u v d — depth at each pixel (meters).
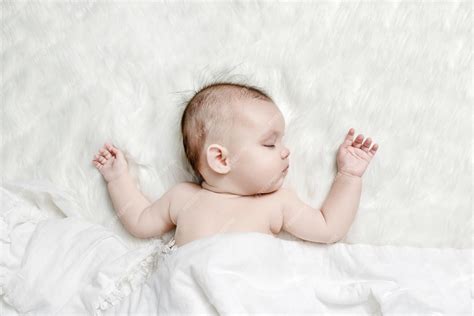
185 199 1.38
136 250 1.34
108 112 1.49
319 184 1.41
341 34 1.51
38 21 1.61
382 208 1.38
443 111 1.43
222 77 1.51
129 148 1.46
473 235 1.36
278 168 1.35
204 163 1.38
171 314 1.20
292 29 1.53
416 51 1.48
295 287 1.26
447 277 1.29
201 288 1.20
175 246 1.35
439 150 1.41
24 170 1.48
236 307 1.15
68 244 1.35
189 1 1.59
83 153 1.48
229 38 1.54
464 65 1.47
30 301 1.29
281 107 1.48
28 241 1.37
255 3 1.55
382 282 1.26
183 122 1.41
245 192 1.37
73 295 1.30
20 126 1.51
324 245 1.37
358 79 1.47
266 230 1.35
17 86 1.55
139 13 1.59
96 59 1.55
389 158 1.40
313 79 1.48
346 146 1.40
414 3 1.52
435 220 1.37
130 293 1.30
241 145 1.34
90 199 1.46
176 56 1.54
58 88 1.54
